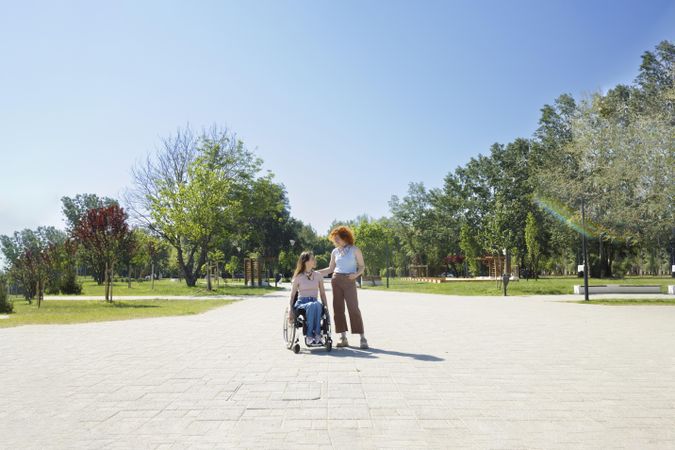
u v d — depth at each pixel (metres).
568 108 54.50
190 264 42.84
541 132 56.97
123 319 14.07
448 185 76.69
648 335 10.44
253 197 43.47
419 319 13.88
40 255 30.39
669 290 27.25
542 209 52.41
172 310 17.28
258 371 6.59
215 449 3.72
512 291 29.14
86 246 24.06
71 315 15.38
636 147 33.09
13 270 27.97
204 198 33.16
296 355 7.87
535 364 7.09
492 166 66.44
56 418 4.55
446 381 5.98
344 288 8.66
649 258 67.25
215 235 36.84
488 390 5.54
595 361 7.34
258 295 29.05
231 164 43.38
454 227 76.50
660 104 35.44
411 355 7.84
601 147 41.84
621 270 60.94
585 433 4.09
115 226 23.00
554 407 4.87
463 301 22.62
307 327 8.21
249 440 3.91
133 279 78.94
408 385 5.77
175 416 4.58
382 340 9.61
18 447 3.80
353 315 8.57
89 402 5.09
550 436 4.02
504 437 3.98
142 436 4.04
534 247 46.62
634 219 38.94
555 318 14.27
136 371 6.64
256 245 71.75
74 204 100.00
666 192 29.41
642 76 46.22
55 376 6.36
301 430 4.15
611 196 40.56
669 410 4.79
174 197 33.31
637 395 5.35
